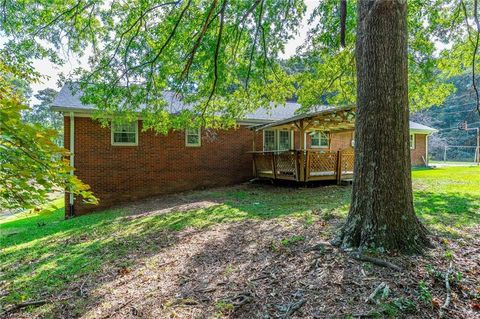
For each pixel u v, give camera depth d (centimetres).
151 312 289
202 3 688
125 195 1132
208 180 1284
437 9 858
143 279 373
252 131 1374
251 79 853
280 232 493
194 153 1255
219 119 927
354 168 389
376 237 351
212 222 643
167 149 1204
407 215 358
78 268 438
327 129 1330
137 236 594
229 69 788
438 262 318
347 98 1045
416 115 3741
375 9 363
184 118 881
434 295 263
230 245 465
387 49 358
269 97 961
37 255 535
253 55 802
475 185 931
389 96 357
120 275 394
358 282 291
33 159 168
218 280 343
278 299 283
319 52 915
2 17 679
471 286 273
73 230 739
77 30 711
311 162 1109
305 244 406
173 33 624
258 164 1314
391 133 357
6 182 170
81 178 1066
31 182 177
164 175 1199
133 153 1146
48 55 714
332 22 827
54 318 297
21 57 686
